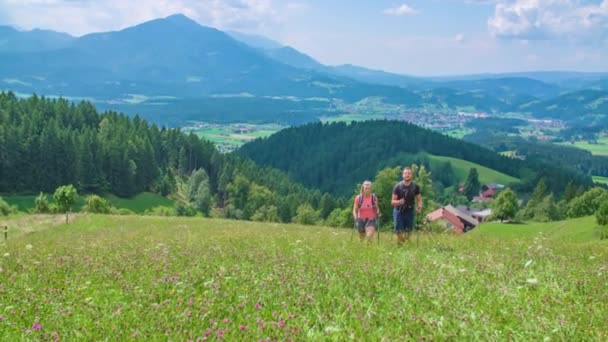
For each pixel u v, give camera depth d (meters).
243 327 5.94
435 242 15.55
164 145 174.50
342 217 72.94
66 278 9.41
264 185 166.62
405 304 7.04
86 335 5.98
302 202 148.62
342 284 8.32
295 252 12.10
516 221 112.81
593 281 8.36
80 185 125.44
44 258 12.48
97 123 167.38
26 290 8.28
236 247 13.95
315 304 7.13
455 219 102.38
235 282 8.61
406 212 15.09
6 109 144.25
